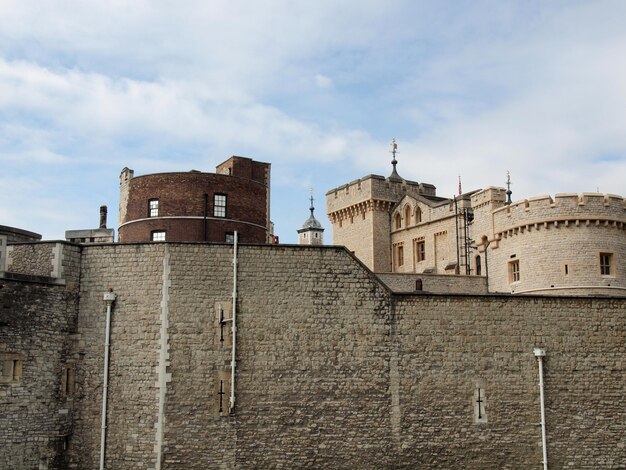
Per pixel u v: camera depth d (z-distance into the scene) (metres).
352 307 30.77
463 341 31.48
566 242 44.47
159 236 43.69
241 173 50.38
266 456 29.19
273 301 30.22
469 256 52.53
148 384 28.95
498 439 31.11
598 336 32.56
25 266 30.14
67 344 29.56
